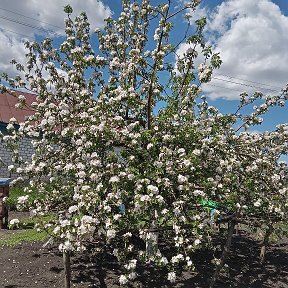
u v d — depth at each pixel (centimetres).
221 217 689
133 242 772
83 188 562
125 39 893
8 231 992
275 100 823
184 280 685
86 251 759
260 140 856
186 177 591
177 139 647
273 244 953
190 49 738
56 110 700
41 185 689
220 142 670
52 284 645
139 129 652
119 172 603
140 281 665
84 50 857
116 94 704
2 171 1463
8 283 634
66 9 837
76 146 676
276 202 698
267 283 712
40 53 862
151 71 737
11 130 745
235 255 845
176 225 579
